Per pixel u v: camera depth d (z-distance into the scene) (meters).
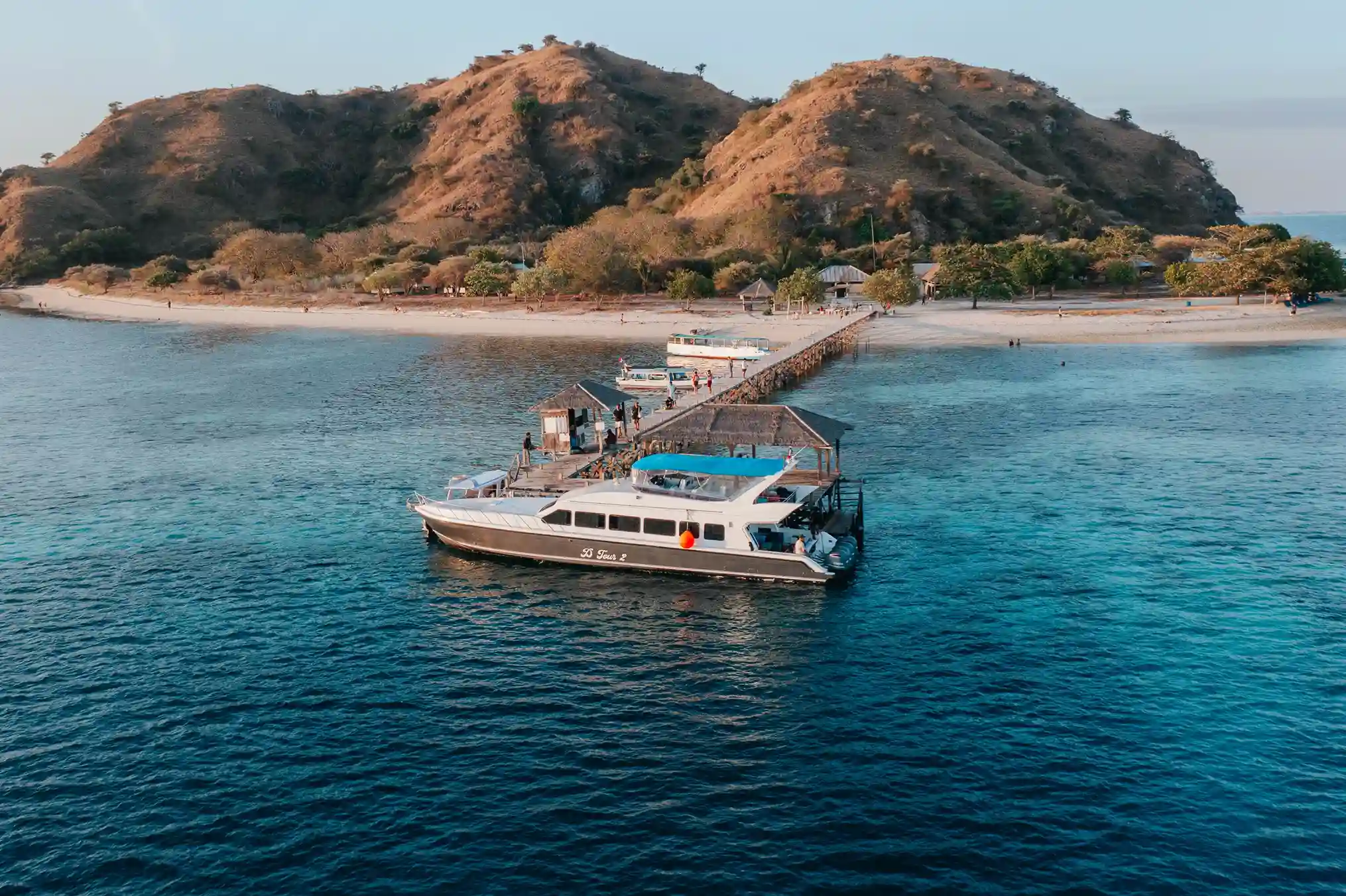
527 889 25.31
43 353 147.38
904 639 39.75
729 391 85.56
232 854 26.84
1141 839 26.70
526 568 49.50
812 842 26.89
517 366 121.19
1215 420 80.38
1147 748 31.06
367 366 124.31
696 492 48.59
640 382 101.38
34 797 29.44
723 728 33.00
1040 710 33.59
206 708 34.69
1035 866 25.73
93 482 67.31
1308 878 25.09
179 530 56.03
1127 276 185.75
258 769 30.83
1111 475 63.50
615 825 27.78
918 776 29.83
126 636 41.06
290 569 49.34
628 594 45.81
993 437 75.88
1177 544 49.91
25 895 25.34
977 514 55.88
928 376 107.75
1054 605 42.59
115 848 27.14
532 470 61.72
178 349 148.75
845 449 72.69
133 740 32.62
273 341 157.00
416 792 29.53
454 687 36.34
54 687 36.47
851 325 137.75
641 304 187.62
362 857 26.61
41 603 44.84
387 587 46.78
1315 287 158.00
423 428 83.50
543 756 31.45
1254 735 31.67
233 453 75.88
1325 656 37.00
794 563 46.19
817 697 35.06
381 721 33.78
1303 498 57.28
